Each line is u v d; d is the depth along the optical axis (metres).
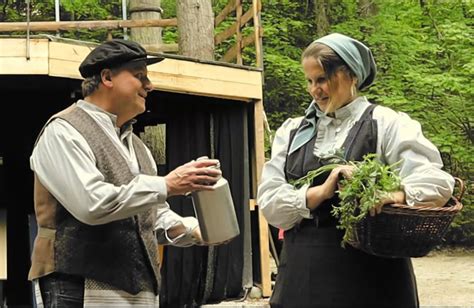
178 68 5.19
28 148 6.02
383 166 2.07
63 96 6.03
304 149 2.34
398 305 2.20
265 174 2.40
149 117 6.62
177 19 7.72
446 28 11.44
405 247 2.06
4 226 5.54
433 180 2.11
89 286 2.29
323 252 2.22
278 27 12.91
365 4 13.28
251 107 5.62
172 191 2.28
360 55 2.30
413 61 12.12
